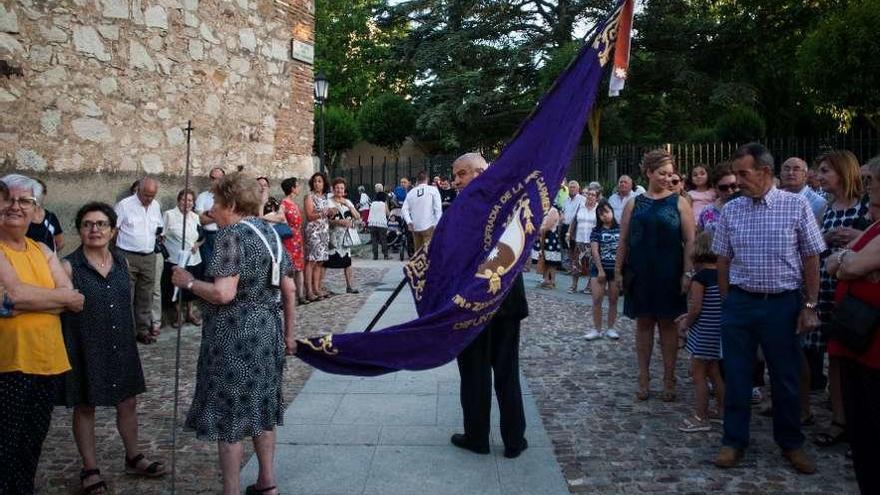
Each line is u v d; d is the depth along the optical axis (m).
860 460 3.32
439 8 33.09
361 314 9.59
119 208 7.74
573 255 11.71
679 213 5.38
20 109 7.32
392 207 19.52
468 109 31.42
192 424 3.61
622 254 5.67
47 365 3.54
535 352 7.45
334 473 4.23
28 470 3.60
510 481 4.12
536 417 5.27
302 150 12.41
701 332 4.89
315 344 3.88
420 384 6.19
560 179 4.46
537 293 11.64
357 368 3.98
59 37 7.73
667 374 5.70
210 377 3.52
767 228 4.26
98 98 8.23
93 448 4.05
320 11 40.75
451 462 4.40
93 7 8.14
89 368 3.91
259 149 11.20
